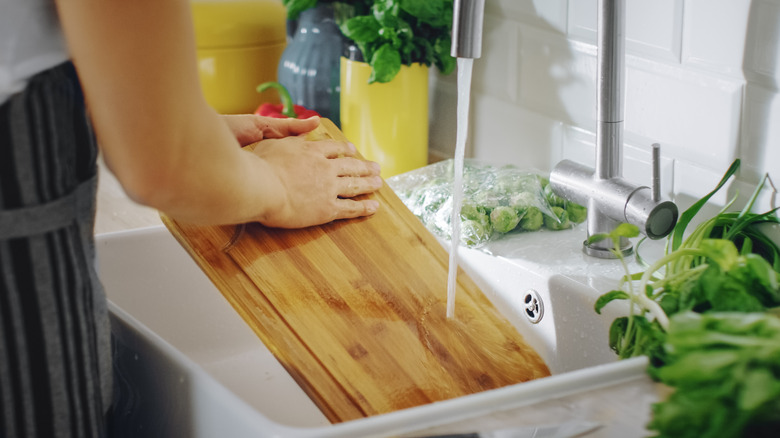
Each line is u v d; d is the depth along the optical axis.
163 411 0.67
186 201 0.62
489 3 1.19
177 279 0.98
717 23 0.89
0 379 0.55
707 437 0.51
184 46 0.56
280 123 0.95
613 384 0.56
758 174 0.89
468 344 0.82
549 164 1.16
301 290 0.81
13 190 0.54
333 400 0.73
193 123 0.58
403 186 1.16
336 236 0.87
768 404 0.49
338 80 1.32
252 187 0.70
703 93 0.92
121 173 0.58
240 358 1.00
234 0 1.41
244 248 0.82
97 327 0.63
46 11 0.55
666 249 0.89
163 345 0.66
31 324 0.56
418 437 0.52
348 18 1.29
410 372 0.77
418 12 1.16
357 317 0.80
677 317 0.52
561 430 0.53
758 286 0.61
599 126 0.92
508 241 1.02
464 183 1.08
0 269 0.54
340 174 0.89
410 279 0.86
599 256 0.96
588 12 1.03
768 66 0.85
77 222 0.60
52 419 0.58
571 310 0.89
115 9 0.53
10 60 0.54
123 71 0.54
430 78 1.33
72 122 0.59
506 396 0.54
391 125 1.22
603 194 0.92
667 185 1.00
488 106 1.24
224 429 0.58
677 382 0.51
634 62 1.00
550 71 1.11
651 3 0.96
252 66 1.43
